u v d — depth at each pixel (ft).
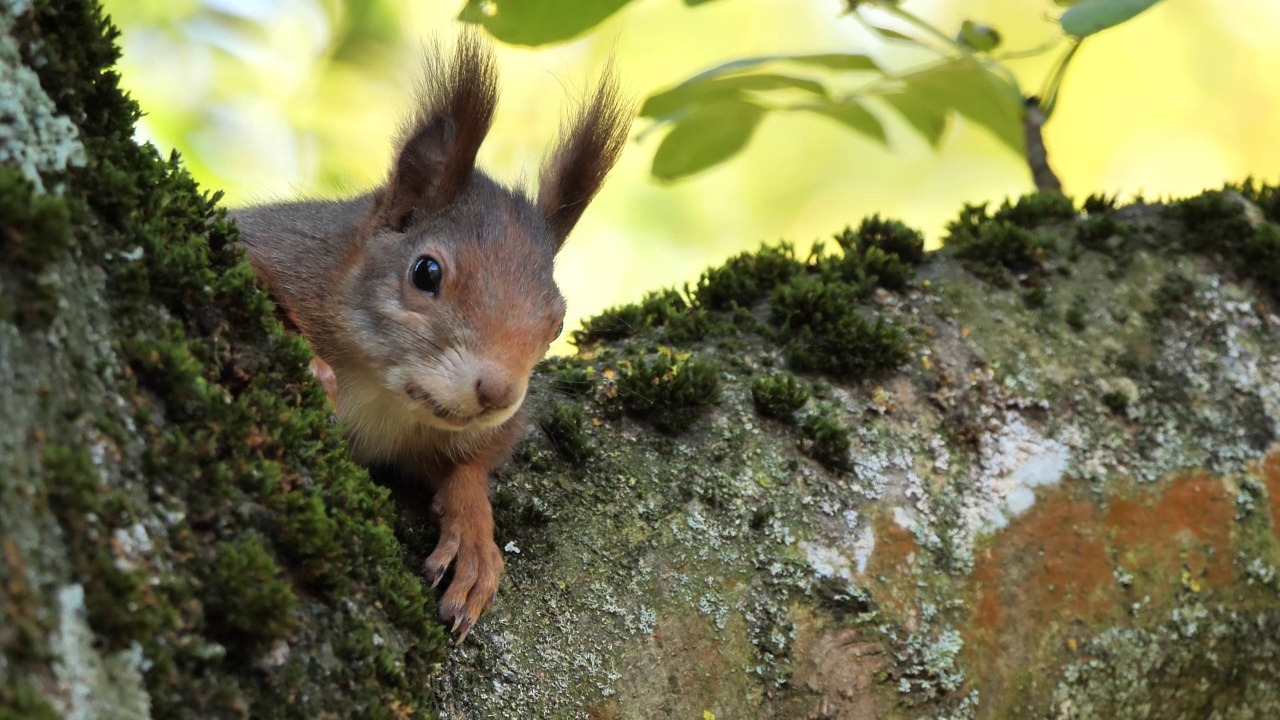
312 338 26.48
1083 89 66.23
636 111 32.86
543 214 28.76
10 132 14.64
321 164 52.49
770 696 20.63
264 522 15.85
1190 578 24.38
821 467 23.08
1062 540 23.85
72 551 12.99
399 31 55.88
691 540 21.50
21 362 13.21
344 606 16.38
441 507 22.40
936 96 34.96
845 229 28.35
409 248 25.99
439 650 17.84
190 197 17.75
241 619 14.66
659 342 25.89
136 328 15.49
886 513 22.81
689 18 62.59
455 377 23.82
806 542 21.94
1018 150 36.99
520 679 19.25
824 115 35.96
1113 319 26.66
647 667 19.95
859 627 21.54
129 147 16.81
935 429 24.32
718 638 20.61
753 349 25.35
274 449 16.61
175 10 52.54
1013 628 22.90
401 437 25.75
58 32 15.90
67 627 12.50
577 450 22.48
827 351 24.98
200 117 51.39
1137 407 25.49
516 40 28.12
